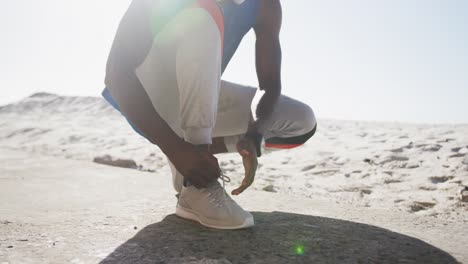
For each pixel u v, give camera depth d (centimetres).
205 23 128
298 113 177
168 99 149
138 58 123
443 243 130
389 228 147
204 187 134
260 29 174
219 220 137
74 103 951
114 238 128
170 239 127
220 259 110
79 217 154
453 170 272
